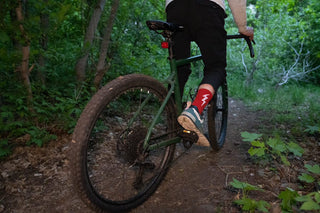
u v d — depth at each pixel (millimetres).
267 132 2934
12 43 2744
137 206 1673
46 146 2488
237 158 2316
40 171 2135
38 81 3037
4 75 2627
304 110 3875
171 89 1713
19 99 2582
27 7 2434
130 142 1501
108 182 1905
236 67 7438
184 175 2062
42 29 2398
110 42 3961
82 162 1287
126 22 4293
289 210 1460
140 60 4164
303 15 8375
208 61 1762
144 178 1809
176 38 1902
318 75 7750
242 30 1903
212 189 1863
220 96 2512
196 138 1634
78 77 3387
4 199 1821
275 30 6270
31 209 1720
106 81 3908
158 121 1769
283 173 2000
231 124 3332
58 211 1694
